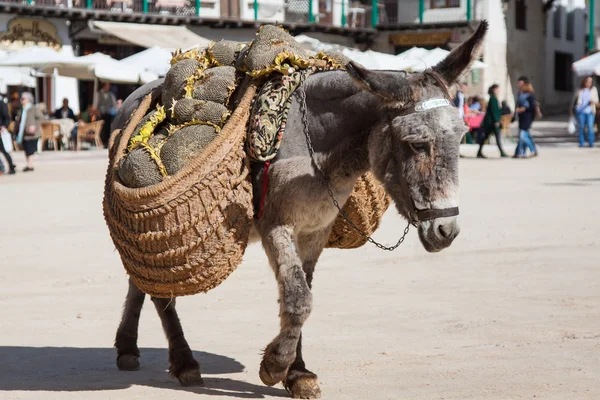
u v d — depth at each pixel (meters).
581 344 6.95
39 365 6.85
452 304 8.59
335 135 5.70
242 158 5.75
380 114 5.46
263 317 8.34
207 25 44.03
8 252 11.96
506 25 52.34
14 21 38.62
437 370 6.37
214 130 5.95
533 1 55.44
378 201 6.48
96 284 10.02
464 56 5.39
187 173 5.60
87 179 22.08
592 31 52.47
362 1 52.62
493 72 51.41
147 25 40.91
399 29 51.16
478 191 18.09
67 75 33.31
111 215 6.11
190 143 5.89
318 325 7.91
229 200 5.67
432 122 5.12
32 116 24.75
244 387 6.18
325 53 6.23
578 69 34.53
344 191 5.82
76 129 34.16
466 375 6.20
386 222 14.34
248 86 5.95
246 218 5.75
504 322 7.79
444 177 5.12
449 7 50.97
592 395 5.63
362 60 31.12
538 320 7.82
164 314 6.41
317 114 5.75
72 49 40.75
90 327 8.11
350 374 6.35
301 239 6.07
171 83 6.30
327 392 5.90
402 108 5.27
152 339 7.82
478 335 7.39
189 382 6.23
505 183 19.66
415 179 5.17
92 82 41.47
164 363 7.02
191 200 5.61
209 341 7.51
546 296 8.76
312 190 5.73
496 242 12.01
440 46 50.69
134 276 6.07
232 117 5.76
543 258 10.77
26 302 9.09
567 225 13.30
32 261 11.34
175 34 40.66
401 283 9.65
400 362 6.63
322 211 5.82
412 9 51.62
